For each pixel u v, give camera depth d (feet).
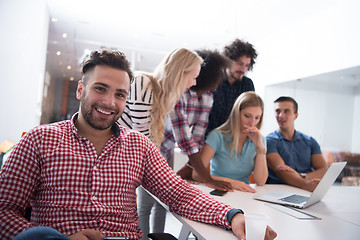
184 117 5.99
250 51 7.88
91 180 3.29
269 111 18.15
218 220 3.23
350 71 12.86
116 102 3.45
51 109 14.83
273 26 17.42
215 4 14.66
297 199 4.72
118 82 3.43
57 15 15.29
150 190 4.03
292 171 6.58
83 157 3.29
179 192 3.78
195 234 3.13
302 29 16.01
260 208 4.20
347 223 3.66
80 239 2.71
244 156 6.45
